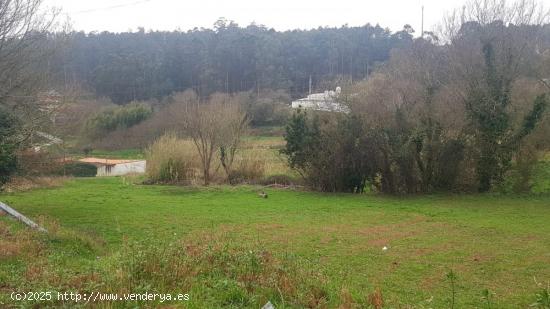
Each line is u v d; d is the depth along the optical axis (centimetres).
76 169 3397
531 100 2112
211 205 1791
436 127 2067
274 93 4847
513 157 2080
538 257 1069
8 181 1534
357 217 1561
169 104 4462
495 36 2252
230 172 2455
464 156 2086
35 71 1620
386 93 2194
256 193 2119
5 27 1493
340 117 2191
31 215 1468
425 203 1842
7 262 789
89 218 1496
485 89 2045
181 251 774
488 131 2034
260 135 3522
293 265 774
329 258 1062
